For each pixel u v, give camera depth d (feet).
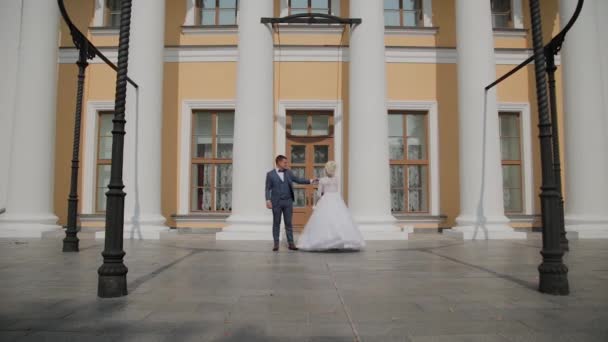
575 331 10.25
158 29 38.14
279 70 44.45
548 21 45.98
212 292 14.67
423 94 44.83
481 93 37.40
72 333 10.12
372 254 25.95
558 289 14.24
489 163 36.99
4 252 26.40
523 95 45.16
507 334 10.01
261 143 35.17
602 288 15.38
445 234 38.83
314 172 43.96
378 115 35.53
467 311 12.12
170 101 44.52
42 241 33.45
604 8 43.93
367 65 35.76
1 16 40.57
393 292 14.69
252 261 22.66
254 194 34.78
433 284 16.11
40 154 37.40
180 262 22.16
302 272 18.94
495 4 47.32
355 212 35.40
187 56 44.86
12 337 9.82
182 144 44.09
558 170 28.63
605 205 38.96
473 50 37.78
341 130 43.91
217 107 44.32
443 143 44.52
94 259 23.11
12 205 36.83
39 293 14.44
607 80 43.14
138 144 36.70
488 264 21.47
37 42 37.68
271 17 36.65
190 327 10.59
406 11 46.83
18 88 37.52
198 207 44.24
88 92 44.50
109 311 12.10
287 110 44.42
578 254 26.11
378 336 9.87
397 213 43.70
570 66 40.01
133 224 36.04
